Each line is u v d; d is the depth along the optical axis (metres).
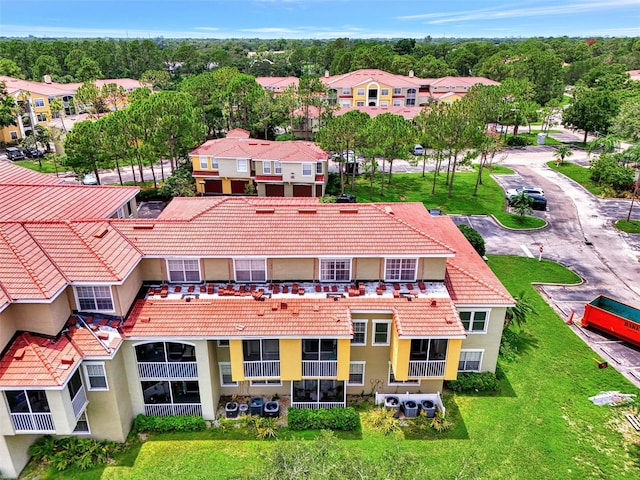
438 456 20.83
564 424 22.66
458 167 64.44
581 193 54.72
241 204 25.80
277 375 22.72
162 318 21.88
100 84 97.69
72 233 22.17
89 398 20.53
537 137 80.88
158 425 22.17
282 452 15.78
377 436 21.97
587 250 40.81
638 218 47.41
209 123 75.62
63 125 74.25
